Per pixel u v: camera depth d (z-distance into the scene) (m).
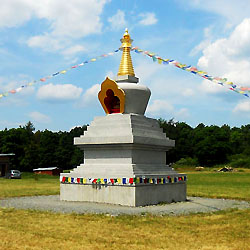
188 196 26.11
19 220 13.97
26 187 34.84
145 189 19.00
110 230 12.34
